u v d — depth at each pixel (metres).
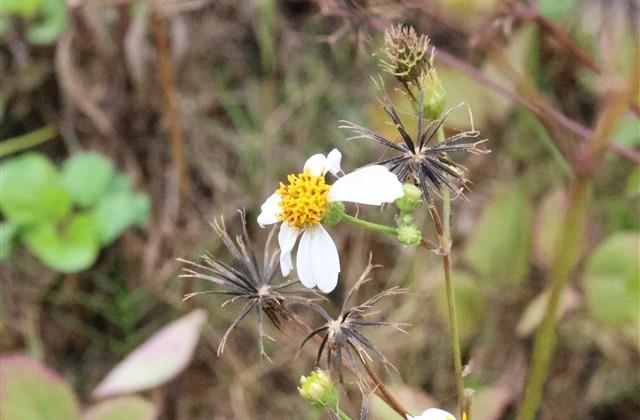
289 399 0.42
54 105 0.44
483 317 0.40
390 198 0.28
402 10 0.36
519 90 0.37
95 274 0.42
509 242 0.40
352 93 0.45
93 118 0.43
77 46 0.43
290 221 0.29
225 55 0.46
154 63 0.43
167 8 0.40
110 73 0.43
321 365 0.38
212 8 0.45
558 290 0.34
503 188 0.40
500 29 0.40
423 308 0.42
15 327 0.42
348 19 0.37
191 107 0.44
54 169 0.40
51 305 0.42
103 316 0.43
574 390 0.42
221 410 0.42
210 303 0.42
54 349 0.42
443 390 0.41
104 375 0.42
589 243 0.40
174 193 0.43
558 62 0.42
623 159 0.42
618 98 0.33
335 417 0.28
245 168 0.45
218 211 0.43
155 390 0.42
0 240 0.39
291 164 0.45
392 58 0.29
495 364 0.41
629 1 0.36
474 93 0.39
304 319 0.42
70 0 0.42
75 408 0.37
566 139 0.35
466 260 0.40
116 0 0.42
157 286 0.42
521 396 0.40
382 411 0.35
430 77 0.29
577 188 0.34
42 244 0.39
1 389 0.36
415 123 0.36
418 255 0.42
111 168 0.41
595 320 0.38
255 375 0.42
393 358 0.42
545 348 0.35
